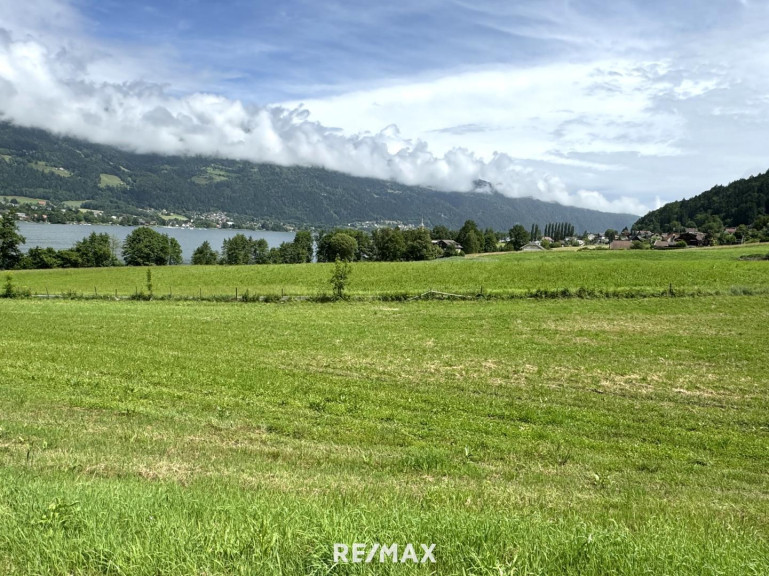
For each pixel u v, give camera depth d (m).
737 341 28.88
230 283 69.19
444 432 13.95
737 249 119.50
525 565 5.11
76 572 5.07
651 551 5.81
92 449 11.20
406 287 59.22
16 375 19.22
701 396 18.77
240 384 18.78
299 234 167.12
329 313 40.53
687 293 46.91
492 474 10.87
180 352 24.95
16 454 10.60
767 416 16.48
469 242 181.38
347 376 20.77
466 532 5.89
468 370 22.14
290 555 5.27
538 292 47.44
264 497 8.02
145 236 138.38
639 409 16.97
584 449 13.10
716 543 6.84
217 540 5.41
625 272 63.66
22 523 5.93
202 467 10.23
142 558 5.17
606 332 31.83
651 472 11.73
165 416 14.50
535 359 24.39
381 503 7.98
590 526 6.91
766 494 10.64
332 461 11.30
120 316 38.50
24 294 53.91
